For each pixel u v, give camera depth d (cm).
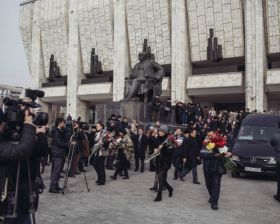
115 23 4316
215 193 748
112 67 4516
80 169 1312
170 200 829
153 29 4091
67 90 4812
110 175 1245
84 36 4756
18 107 312
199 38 3866
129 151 1143
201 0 3800
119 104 1888
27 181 345
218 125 1944
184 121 2103
